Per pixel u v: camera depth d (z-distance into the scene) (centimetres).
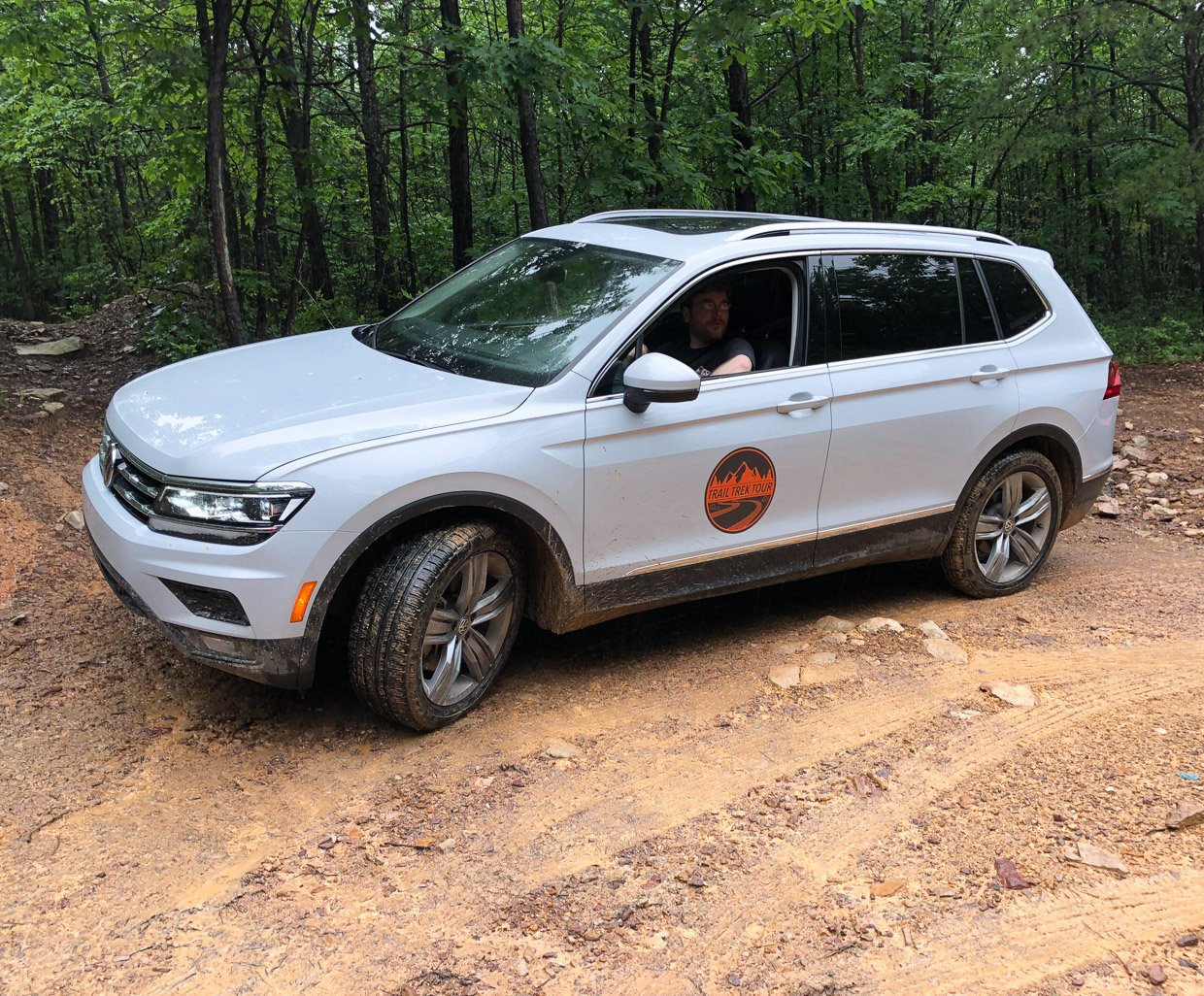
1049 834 310
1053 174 2041
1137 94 2064
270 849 294
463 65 828
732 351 420
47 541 519
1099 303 2011
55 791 315
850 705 395
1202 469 775
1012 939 264
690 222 479
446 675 357
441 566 342
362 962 249
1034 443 522
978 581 509
